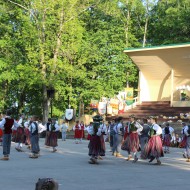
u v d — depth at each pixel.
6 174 10.66
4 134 14.62
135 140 15.16
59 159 15.34
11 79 36.03
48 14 35.09
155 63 38.28
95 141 14.02
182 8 41.69
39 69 35.31
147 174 11.44
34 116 15.86
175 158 17.44
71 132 36.53
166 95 40.03
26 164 13.28
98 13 42.00
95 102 37.81
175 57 36.66
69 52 35.47
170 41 42.09
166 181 10.09
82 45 36.81
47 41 34.75
